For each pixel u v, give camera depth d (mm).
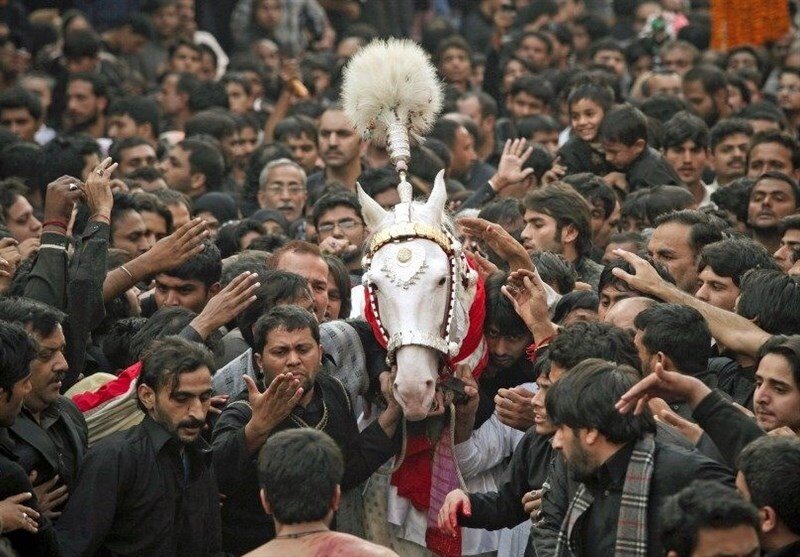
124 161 23219
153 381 12289
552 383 11438
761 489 10156
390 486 13484
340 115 22047
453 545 13344
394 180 18719
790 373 11891
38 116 26500
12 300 12828
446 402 12891
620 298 14312
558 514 11711
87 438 13102
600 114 21250
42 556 11625
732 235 16094
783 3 28906
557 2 35500
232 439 12680
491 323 13547
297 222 20531
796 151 20906
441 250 12367
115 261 16484
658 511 10484
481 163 23875
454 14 38969
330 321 13898
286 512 10328
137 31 33594
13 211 19031
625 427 10617
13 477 11547
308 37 35094
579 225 16656
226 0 36125
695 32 31250
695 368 12469
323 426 12961
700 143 21609
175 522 12359
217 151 23406
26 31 33656
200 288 15844
